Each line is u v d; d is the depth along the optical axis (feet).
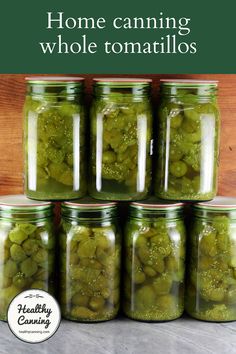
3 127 3.87
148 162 3.54
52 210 3.59
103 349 3.30
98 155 3.50
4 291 3.54
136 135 3.46
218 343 3.38
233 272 3.57
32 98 3.48
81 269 3.51
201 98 3.49
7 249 3.50
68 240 3.52
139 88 3.47
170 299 3.57
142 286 3.55
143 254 3.52
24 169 3.58
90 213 3.49
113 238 3.54
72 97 3.48
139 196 3.51
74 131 3.47
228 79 3.88
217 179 3.65
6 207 3.48
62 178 3.47
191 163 3.49
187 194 3.51
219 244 3.53
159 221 3.51
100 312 3.56
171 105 3.50
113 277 3.57
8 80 3.83
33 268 3.51
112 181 3.49
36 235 3.50
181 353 3.26
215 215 3.54
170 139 3.50
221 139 3.92
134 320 3.62
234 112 3.91
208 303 3.59
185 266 3.69
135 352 3.27
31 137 3.48
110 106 3.45
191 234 3.64
